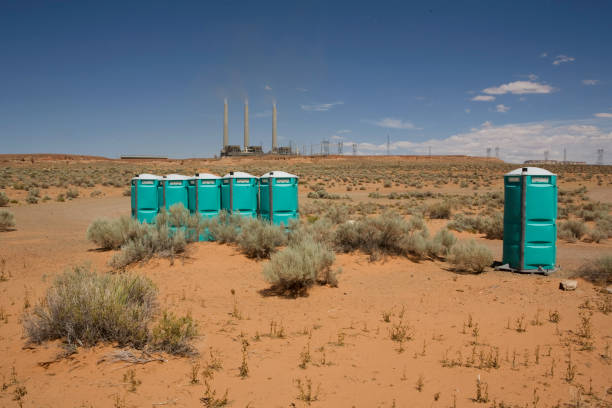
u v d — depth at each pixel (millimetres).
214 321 7199
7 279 10039
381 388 4832
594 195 50062
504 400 4566
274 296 9102
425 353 5887
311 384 4891
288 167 120438
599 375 5180
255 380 4949
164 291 9219
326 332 6781
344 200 45656
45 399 4367
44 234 18578
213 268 11656
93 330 5699
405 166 129000
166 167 100438
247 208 16156
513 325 7090
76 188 49469
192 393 4566
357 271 11742
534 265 11492
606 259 10414
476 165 135625
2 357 5387
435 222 26047
